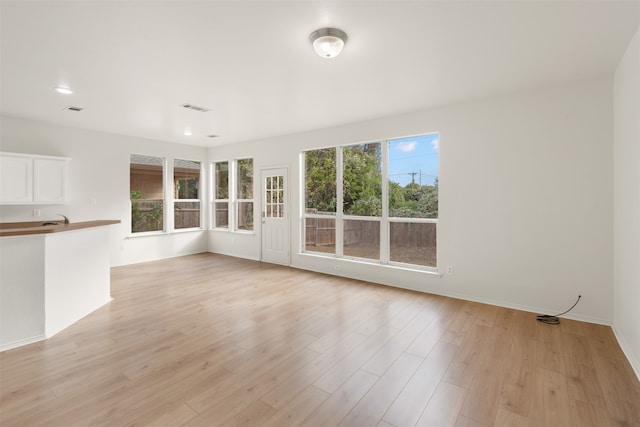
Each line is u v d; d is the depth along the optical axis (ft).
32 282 8.89
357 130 15.76
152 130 17.76
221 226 23.61
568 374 7.30
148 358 8.05
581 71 9.67
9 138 14.76
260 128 17.28
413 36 7.64
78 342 8.94
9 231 8.44
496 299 12.08
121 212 18.94
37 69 9.53
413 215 14.66
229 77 10.17
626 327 8.46
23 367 7.57
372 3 6.36
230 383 6.95
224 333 9.56
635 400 6.35
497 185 11.96
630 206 8.14
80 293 10.74
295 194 18.66
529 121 11.28
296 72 9.78
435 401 6.34
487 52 8.48
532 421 5.76
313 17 6.87
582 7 6.48
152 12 6.66
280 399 6.40
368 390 6.70
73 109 13.62
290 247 19.04
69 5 6.40
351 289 14.24
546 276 11.09
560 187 10.78
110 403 6.25
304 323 10.33
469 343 8.87
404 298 12.93
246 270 17.99
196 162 23.41
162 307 11.87
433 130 13.42
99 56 8.70
